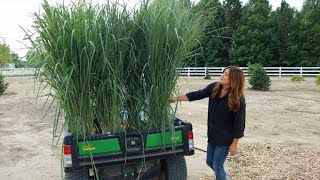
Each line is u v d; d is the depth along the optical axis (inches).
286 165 197.6
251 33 1457.9
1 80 653.3
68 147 123.7
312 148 241.9
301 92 645.3
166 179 150.3
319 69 1087.0
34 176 197.0
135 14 134.0
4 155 241.3
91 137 126.3
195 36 142.6
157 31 130.4
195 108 457.4
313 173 182.4
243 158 213.5
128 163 133.3
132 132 132.8
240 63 1455.5
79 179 134.0
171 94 144.1
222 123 142.1
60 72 121.5
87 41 118.8
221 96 143.8
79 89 125.4
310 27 1501.0
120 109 134.1
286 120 360.5
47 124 355.9
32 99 557.9
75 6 126.6
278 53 1530.5
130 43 131.3
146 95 135.6
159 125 137.6
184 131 140.0
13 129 332.8
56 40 119.9
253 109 440.1
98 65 125.6
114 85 124.8
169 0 136.3
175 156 143.0
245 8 1565.0
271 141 265.7
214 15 173.3
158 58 133.1
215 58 1363.2
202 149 245.4
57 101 130.6
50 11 120.2
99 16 127.6
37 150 254.1
